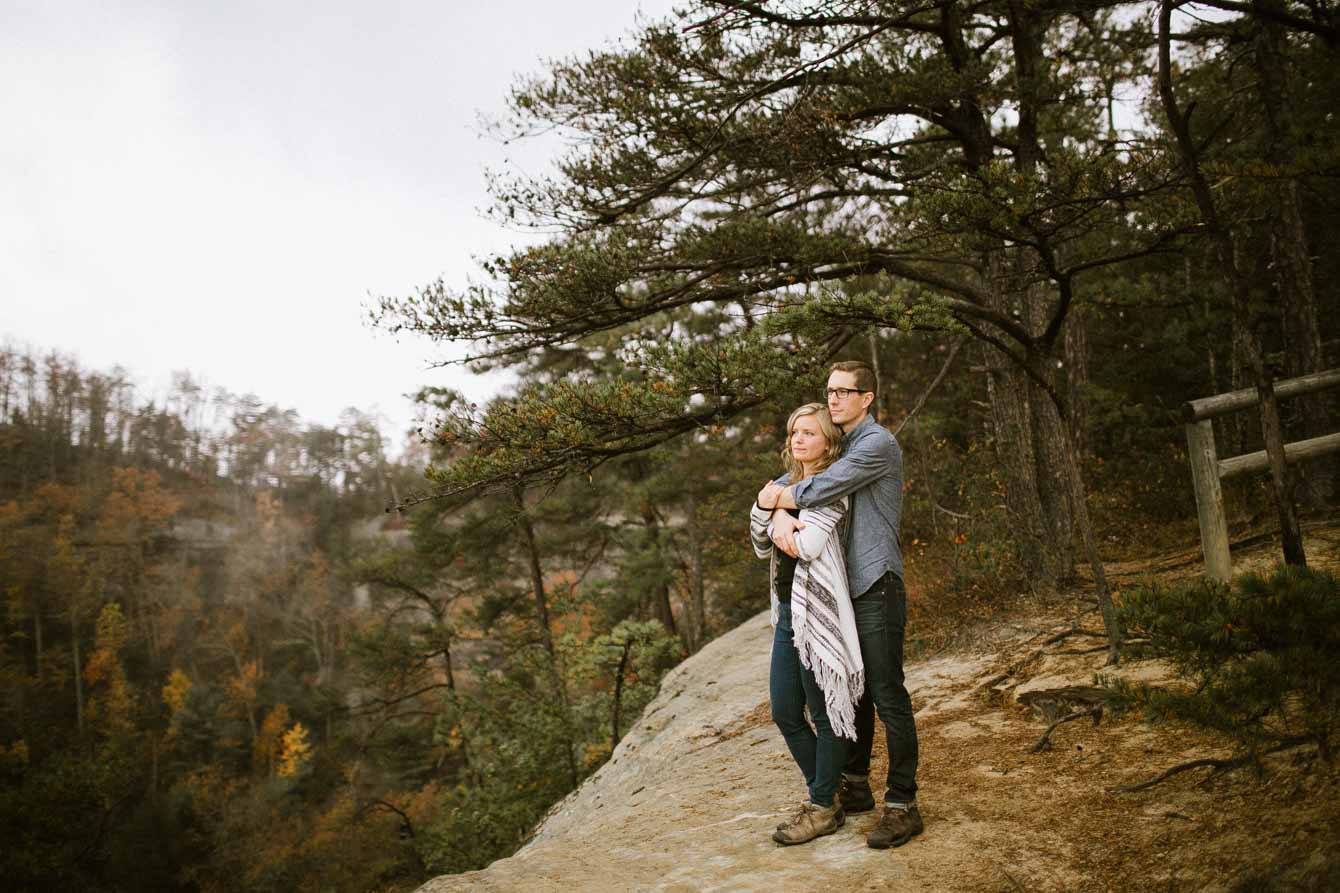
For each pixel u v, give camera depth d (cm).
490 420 602
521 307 641
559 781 1390
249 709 5072
